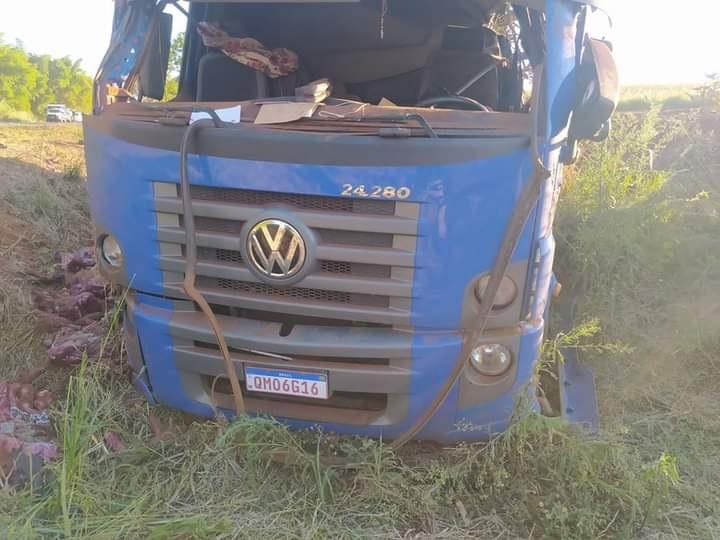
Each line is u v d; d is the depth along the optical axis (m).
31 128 13.38
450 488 3.33
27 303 4.88
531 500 3.20
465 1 4.25
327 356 3.08
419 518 3.21
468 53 4.23
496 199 2.86
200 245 3.12
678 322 4.75
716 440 3.95
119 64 3.74
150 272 3.27
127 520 2.92
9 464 3.12
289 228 2.92
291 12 4.25
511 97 4.35
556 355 3.95
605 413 4.16
